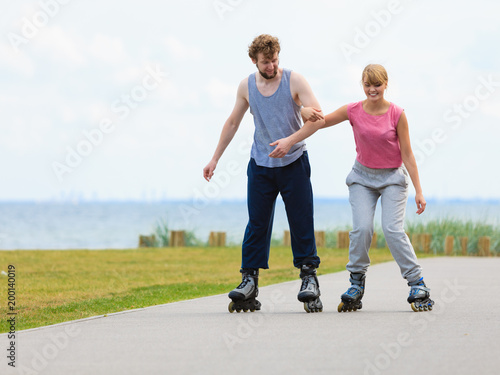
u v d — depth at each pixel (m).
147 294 13.41
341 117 9.75
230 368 5.96
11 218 126.12
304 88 9.45
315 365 6.03
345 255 24.72
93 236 69.62
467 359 6.21
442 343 6.94
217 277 17.22
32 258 23.72
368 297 11.26
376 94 9.36
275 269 18.97
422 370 5.82
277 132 9.62
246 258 9.76
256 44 9.27
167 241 31.42
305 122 9.25
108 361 6.35
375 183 9.65
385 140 9.44
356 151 9.83
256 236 9.75
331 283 13.92
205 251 27.19
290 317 8.88
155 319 8.92
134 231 79.19
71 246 53.59
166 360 6.32
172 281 16.27
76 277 17.31
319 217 106.50
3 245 55.09
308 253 9.63
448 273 16.14
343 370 5.84
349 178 9.85
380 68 9.35
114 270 19.33
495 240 27.58
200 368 5.98
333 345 6.87
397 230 9.46
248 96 9.74
